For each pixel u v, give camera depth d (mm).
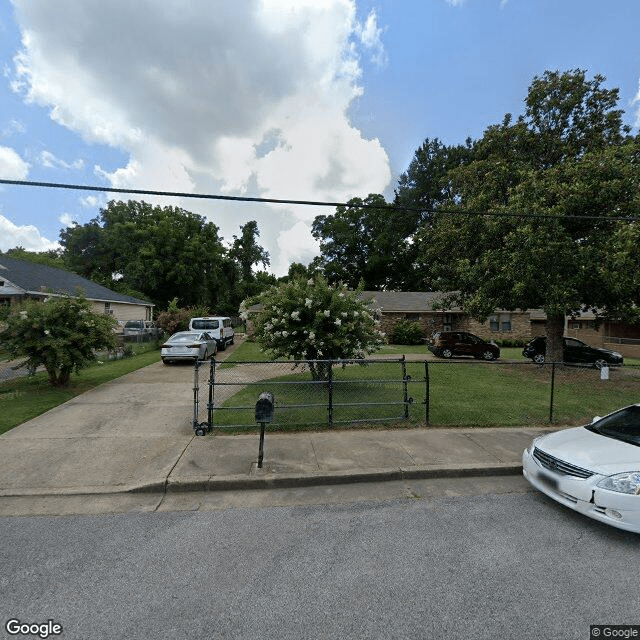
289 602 2857
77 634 2553
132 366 14789
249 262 59875
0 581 3072
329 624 2643
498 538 3795
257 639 2510
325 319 9836
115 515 4203
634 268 11547
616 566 3350
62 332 10070
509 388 11297
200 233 48969
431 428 7172
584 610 2803
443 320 29656
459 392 10453
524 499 4719
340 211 50531
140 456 5664
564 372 14680
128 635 2541
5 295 20844
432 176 46594
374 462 5539
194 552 3508
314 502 4582
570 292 11875
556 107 15016
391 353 22125
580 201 11789
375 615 2729
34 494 4594
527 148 15633
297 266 55344
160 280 43344
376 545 3650
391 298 31344
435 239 17891
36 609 2777
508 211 12789
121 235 43844
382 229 48938
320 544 3660
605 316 14438
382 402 7934
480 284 14641
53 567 3258
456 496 4785
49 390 10133
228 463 5430
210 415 6801
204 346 15633
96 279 44188
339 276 49062
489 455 5887
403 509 4418
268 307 10516
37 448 5949
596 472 4031
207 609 2781
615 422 5188
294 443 6262
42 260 42719
